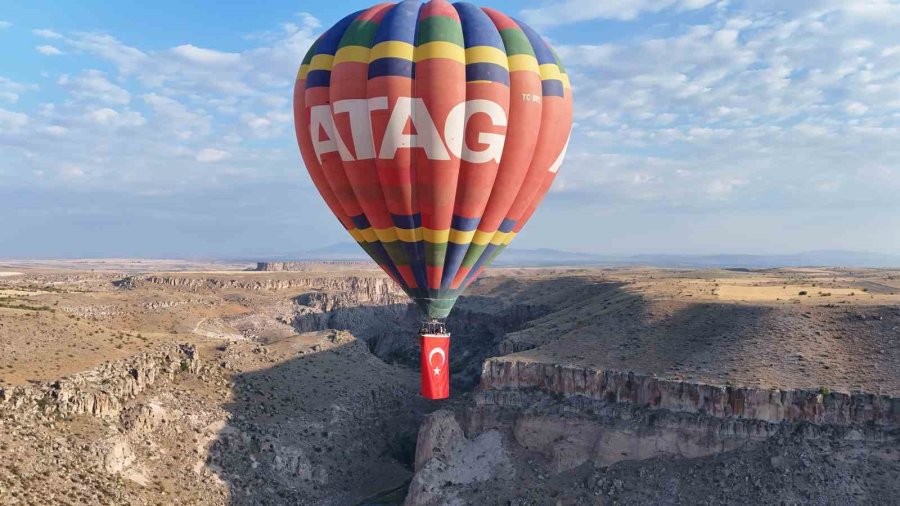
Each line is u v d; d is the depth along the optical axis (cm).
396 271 5831
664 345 8662
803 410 6869
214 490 7425
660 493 6869
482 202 5488
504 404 8612
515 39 5506
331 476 8738
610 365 8375
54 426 6631
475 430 8575
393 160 5288
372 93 5247
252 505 7525
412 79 5238
